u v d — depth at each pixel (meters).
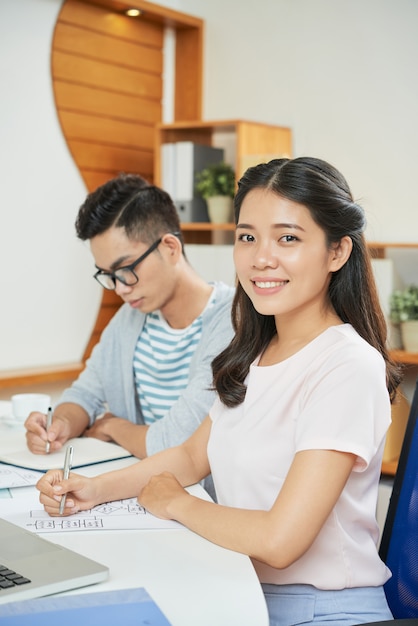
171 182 4.09
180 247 2.10
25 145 3.86
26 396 2.21
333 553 1.38
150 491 1.50
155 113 4.48
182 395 1.94
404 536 1.51
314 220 1.42
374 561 1.41
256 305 1.46
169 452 1.66
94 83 4.13
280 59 4.21
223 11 4.39
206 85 4.48
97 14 4.11
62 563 1.17
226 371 1.57
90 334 4.19
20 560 1.18
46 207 3.96
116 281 2.07
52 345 4.02
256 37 4.29
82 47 4.05
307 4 4.10
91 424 2.24
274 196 1.42
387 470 3.46
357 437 1.32
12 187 3.82
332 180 1.44
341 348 1.41
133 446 1.93
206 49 4.47
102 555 1.26
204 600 1.11
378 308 1.53
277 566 1.27
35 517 1.45
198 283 2.14
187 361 2.13
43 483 1.47
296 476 1.31
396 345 3.59
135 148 4.38
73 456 1.85
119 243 2.03
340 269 1.50
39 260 3.94
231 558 1.26
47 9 3.89
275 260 1.42
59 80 3.97
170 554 1.27
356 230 1.47
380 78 3.90
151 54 4.42
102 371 2.27
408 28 3.81
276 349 1.55
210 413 1.66
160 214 2.07
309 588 1.38
